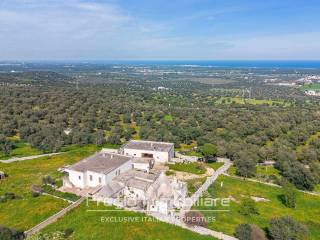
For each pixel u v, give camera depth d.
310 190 98.06
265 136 147.62
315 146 134.12
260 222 70.62
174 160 110.31
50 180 86.12
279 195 89.69
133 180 80.44
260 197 86.62
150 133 143.38
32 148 130.00
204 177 95.50
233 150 118.19
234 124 167.12
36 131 145.00
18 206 73.25
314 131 161.00
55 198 76.81
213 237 60.22
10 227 63.22
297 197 90.56
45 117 172.88
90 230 60.25
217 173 101.31
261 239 58.72
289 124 166.38
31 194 79.81
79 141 136.50
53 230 61.34
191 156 118.38
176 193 75.62
